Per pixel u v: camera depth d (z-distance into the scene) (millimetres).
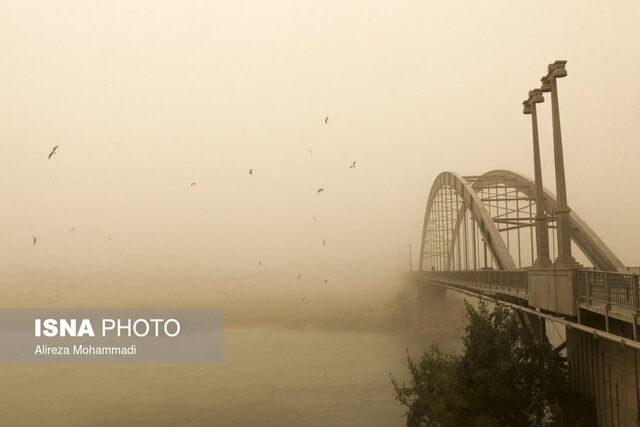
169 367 66688
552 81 21562
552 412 21078
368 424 39375
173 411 44750
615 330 16156
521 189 50375
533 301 22781
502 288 29422
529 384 21922
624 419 15883
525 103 25484
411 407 24078
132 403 47656
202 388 53469
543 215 23906
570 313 18047
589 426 18406
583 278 17297
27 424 41594
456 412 21453
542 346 22953
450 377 22094
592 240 32594
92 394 51625
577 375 20859
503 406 21844
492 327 24109
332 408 44125
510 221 43656
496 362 22359
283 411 43656
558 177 20703
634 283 12953
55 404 47781
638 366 14812
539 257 23328
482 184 52531
